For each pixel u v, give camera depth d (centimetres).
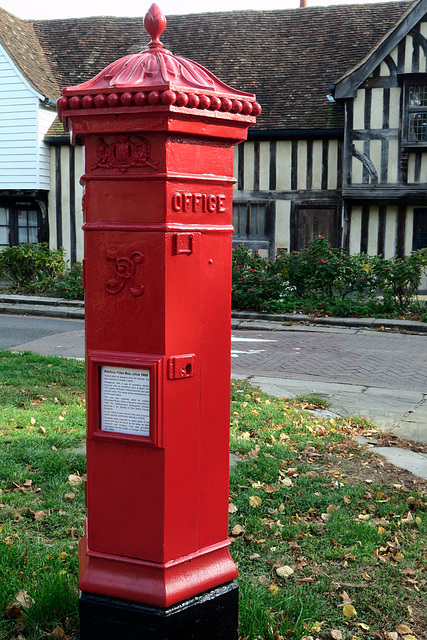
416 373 909
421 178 1616
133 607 230
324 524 382
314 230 1739
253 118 230
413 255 1395
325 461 500
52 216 1881
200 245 225
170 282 218
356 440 568
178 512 231
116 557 235
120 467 231
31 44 2080
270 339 1188
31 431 545
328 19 2008
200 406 233
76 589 294
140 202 217
